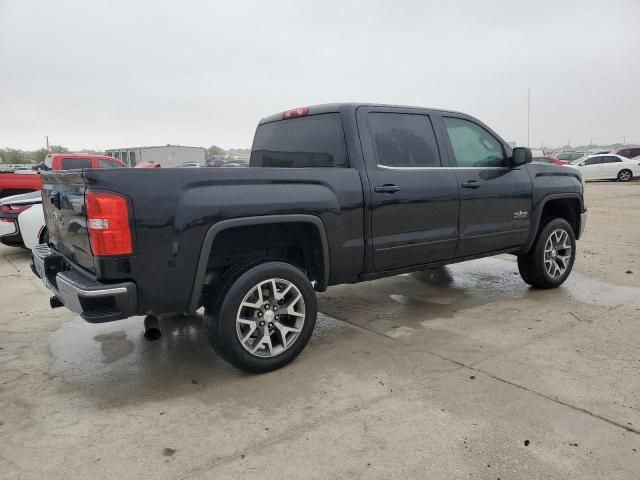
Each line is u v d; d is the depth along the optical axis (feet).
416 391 10.59
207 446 8.80
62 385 11.34
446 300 17.47
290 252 13.34
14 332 14.94
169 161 164.04
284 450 8.61
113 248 9.53
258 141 16.56
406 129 14.25
